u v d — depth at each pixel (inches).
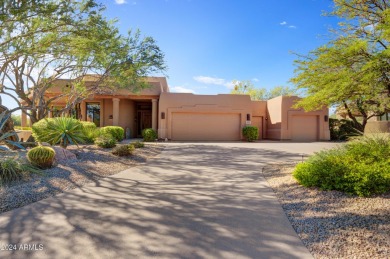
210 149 565.6
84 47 328.5
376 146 252.7
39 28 288.5
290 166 343.9
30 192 206.5
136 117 962.1
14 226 146.6
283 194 214.1
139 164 369.7
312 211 169.3
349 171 202.2
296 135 880.9
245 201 197.0
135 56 519.8
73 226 147.4
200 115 855.7
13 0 212.7
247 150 549.3
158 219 159.6
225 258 114.9
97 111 889.5
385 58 206.4
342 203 177.3
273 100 946.7
